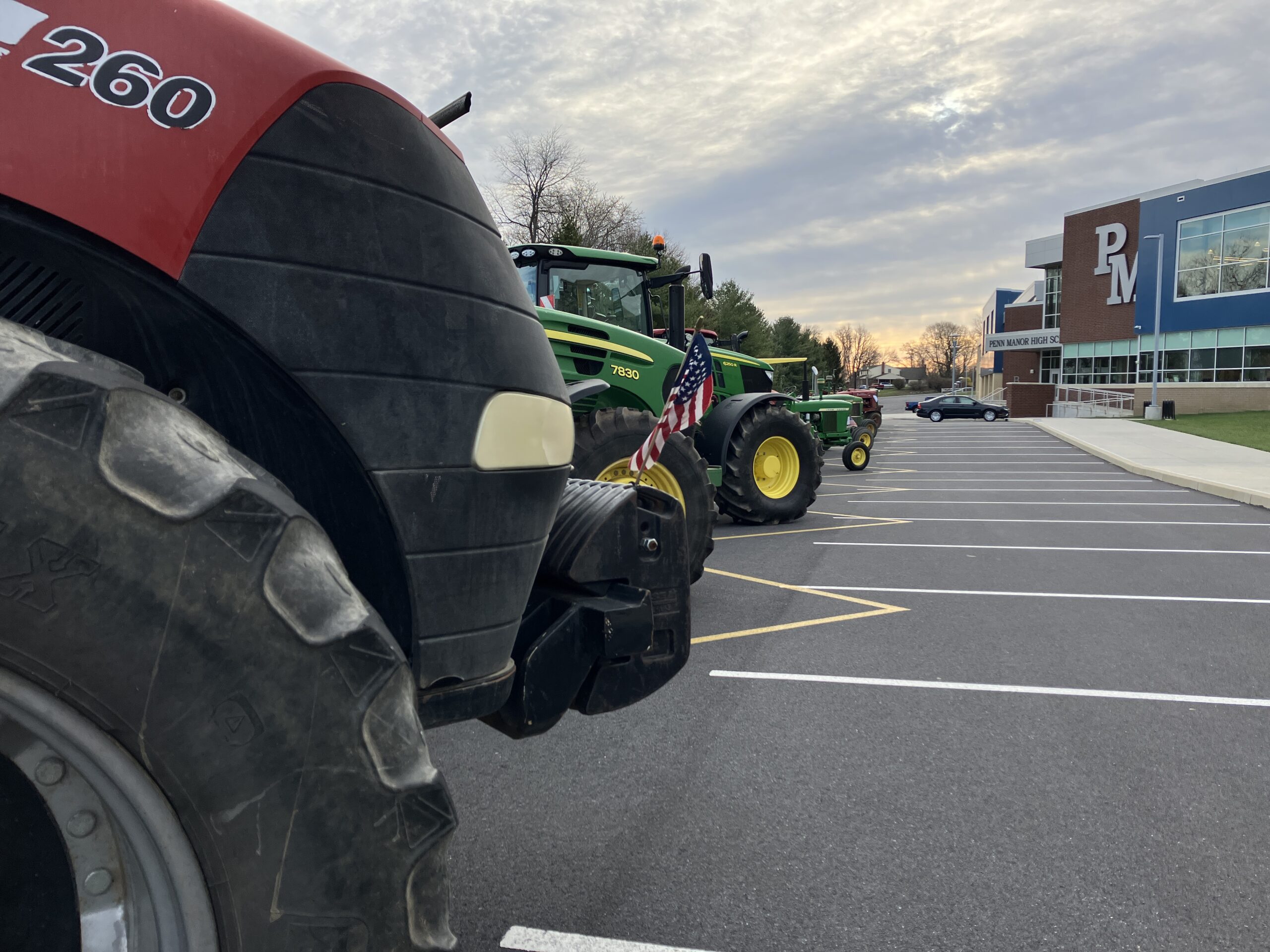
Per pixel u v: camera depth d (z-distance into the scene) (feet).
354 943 3.67
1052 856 8.91
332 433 4.78
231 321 4.29
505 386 5.34
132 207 4.01
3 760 3.72
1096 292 147.64
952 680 14.64
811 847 9.12
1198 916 7.87
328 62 4.58
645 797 10.28
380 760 3.73
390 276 4.75
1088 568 24.80
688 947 7.41
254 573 3.43
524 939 7.52
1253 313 123.65
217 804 3.36
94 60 3.97
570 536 7.54
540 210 128.67
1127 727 12.49
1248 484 43.52
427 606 5.15
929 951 7.36
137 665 3.18
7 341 3.30
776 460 32.91
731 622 18.70
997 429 114.93
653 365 24.14
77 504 3.10
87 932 3.36
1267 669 15.21
